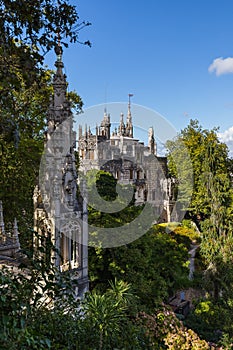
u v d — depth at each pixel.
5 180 18.33
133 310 12.49
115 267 14.75
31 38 6.74
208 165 31.81
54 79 10.70
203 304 21.19
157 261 19.12
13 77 6.82
